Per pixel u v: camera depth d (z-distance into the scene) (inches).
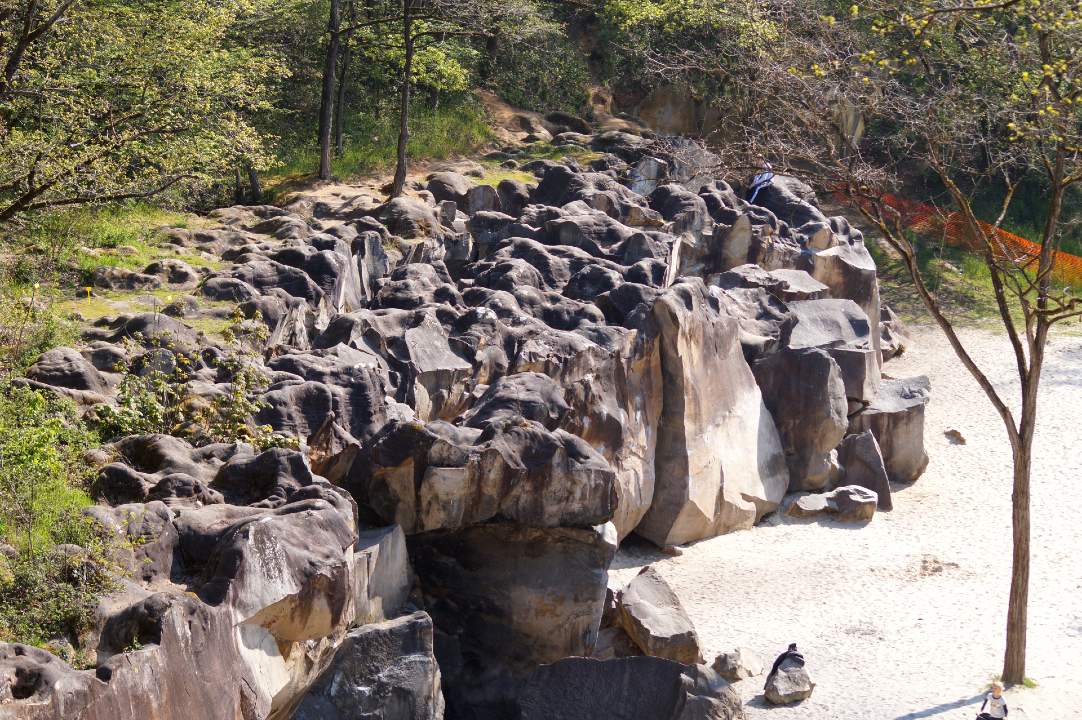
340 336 820.6
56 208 884.6
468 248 1157.7
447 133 1625.2
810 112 850.8
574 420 874.8
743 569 921.5
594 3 1945.1
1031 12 690.2
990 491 1094.4
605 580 714.2
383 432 692.1
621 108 1908.2
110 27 909.8
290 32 1517.0
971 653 778.8
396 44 1499.8
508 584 705.0
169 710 407.8
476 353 858.8
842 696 716.7
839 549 966.4
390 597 656.4
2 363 667.4
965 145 851.4
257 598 468.4
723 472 984.3
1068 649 788.6
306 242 1015.0
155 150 839.1
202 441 622.8
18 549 452.4
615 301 983.0
